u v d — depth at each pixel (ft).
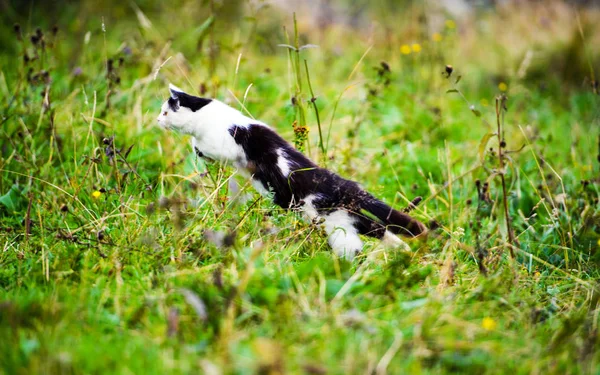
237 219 35.19
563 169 47.91
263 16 77.00
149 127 47.42
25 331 26.40
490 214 41.47
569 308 31.63
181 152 44.32
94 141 44.34
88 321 27.40
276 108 52.21
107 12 73.72
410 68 67.21
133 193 37.96
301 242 33.68
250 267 27.86
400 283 30.81
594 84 49.39
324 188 35.09
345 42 77.25
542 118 60.70
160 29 70.85
